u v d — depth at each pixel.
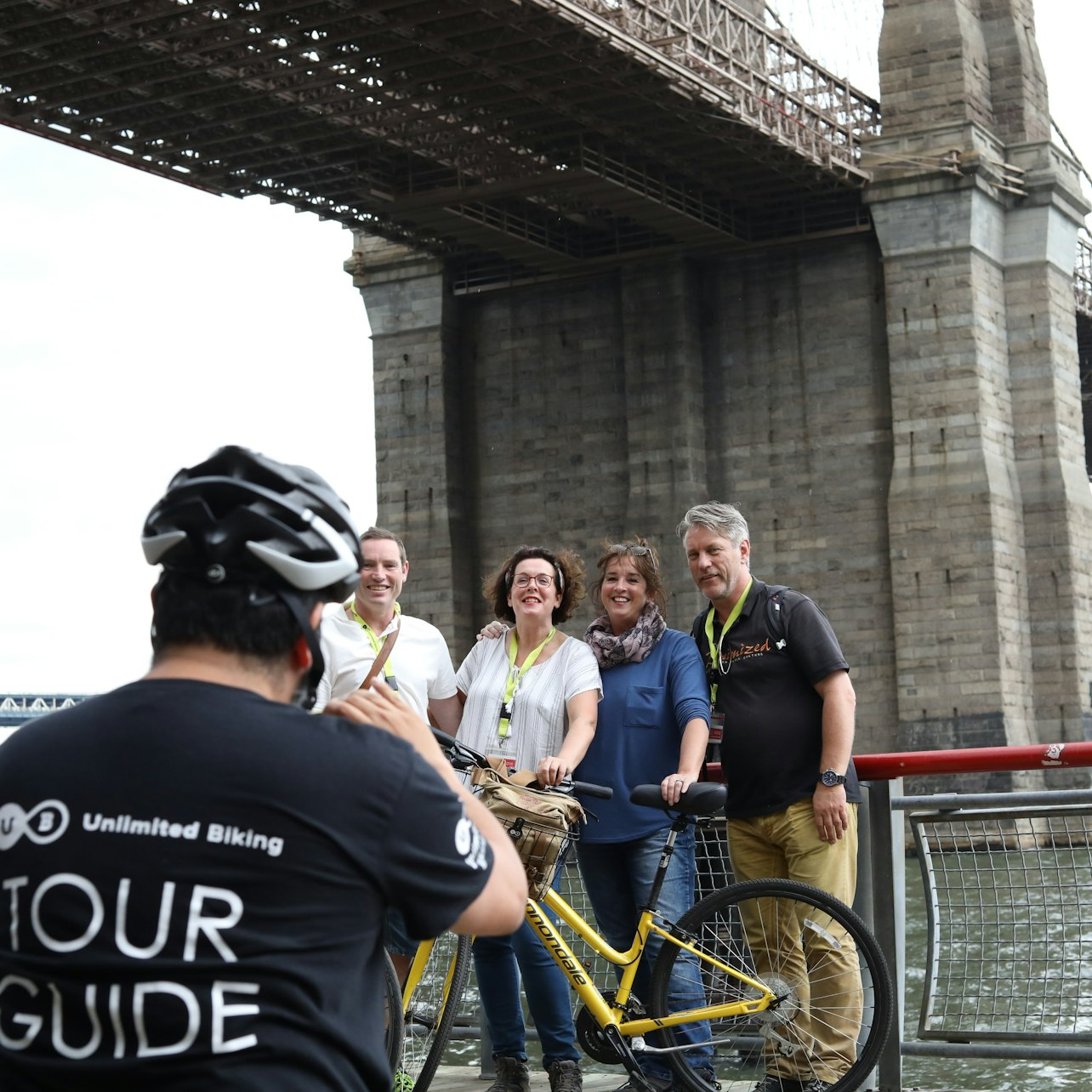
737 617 5.96
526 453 55.38
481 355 56.47
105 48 37.94
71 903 1.88
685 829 5.51
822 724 5.83
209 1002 1.84
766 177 49.72
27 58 38.50
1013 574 49.72
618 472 53.84
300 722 2.01
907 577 49.25
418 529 55.22
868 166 50.62
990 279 50.78
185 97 41.84
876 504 50.69
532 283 55.19
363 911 1.96
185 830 1.90
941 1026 6.01
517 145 45.94
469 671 6.32
